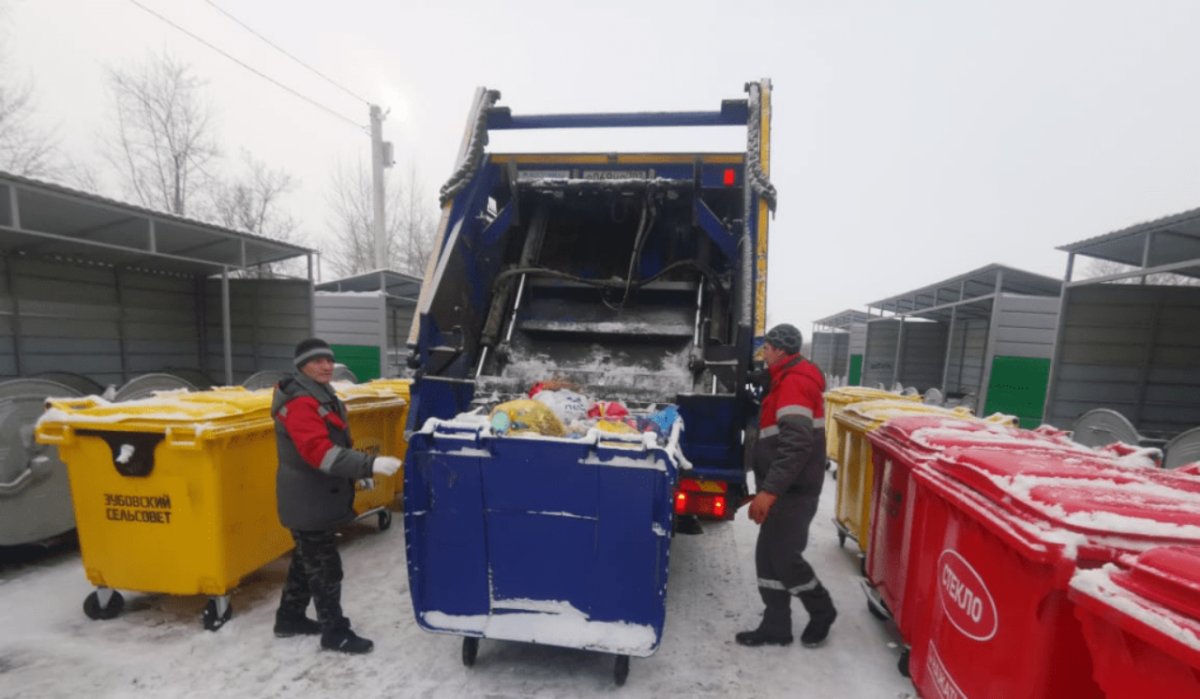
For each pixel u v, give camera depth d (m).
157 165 14.06
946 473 2.05
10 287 6.38
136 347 7.81
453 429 2.19
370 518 4.59
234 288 8.92
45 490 3.38
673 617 2.96
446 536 2.27
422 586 2.31
